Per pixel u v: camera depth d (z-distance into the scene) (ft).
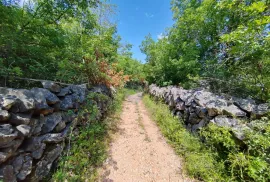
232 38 9.55
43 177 6.67
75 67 14.40
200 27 19.95
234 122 8.89
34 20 10.53
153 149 12.03
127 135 14.44
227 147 8.01
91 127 11.92
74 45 14.69
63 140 8.38
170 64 25.72
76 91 11.21
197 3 23.27
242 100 10.55
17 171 5.35
